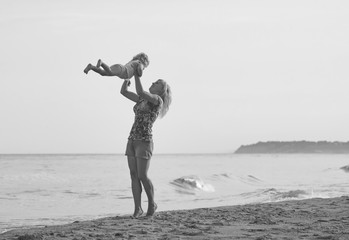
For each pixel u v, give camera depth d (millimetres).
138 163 7340
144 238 5605
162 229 6305
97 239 5566
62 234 5926
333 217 7641
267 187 24719
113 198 17906
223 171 44062
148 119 7285
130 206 15273
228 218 7426
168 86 7441
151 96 7109
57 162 63000
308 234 5910
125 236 5730
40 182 25094
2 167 42188
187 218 7387
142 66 6824
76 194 19203
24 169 38750
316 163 83000
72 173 33375
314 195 15602
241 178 30031
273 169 51875
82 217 11922
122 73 6398
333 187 23359
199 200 16875
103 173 34188
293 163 82188
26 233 6355
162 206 14672
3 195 18359
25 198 17469
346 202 10117
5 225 10188
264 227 6535
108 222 7000
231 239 5562
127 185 23969
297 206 9383
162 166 55969
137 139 7305
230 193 20781
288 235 5844
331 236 5719
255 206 9430
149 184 7477
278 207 9195
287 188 23344
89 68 5887
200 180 23719
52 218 11680
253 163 79375
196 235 5852
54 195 18688
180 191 21156
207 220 7207
